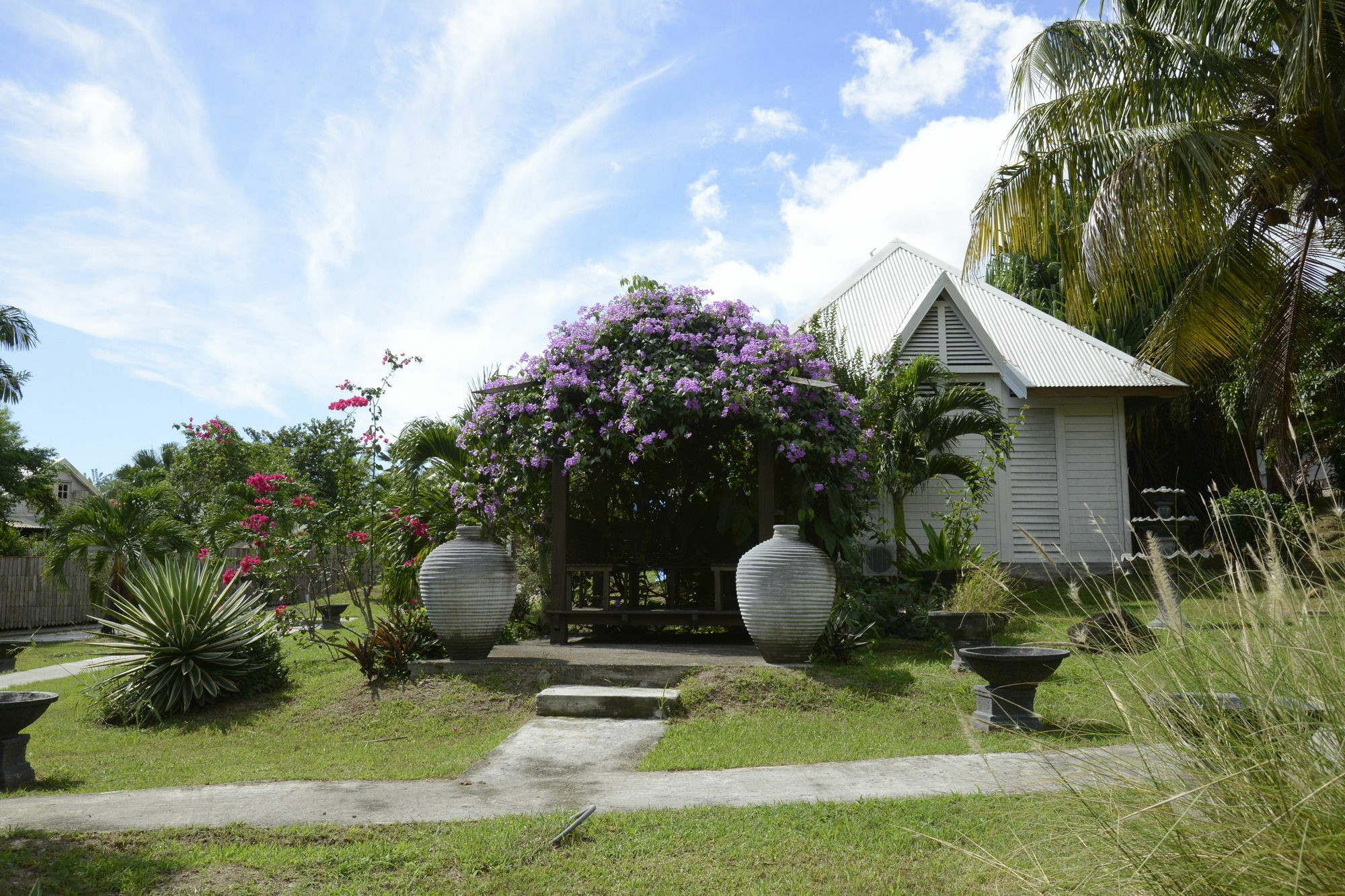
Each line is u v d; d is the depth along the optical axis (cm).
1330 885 217
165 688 841
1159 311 1834
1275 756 242
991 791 493
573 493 1182
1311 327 1223
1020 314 1752
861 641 934
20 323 2272
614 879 390
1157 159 1015
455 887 383
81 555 1828
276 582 1127
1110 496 1500
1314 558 291
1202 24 1149
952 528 1229
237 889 378
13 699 621
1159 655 300
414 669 853
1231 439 1780
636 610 1012
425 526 1163
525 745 659
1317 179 1078
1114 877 251
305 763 639
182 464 2459
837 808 475
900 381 1353
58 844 426
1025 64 1163
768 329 1038
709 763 596
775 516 1069
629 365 988
